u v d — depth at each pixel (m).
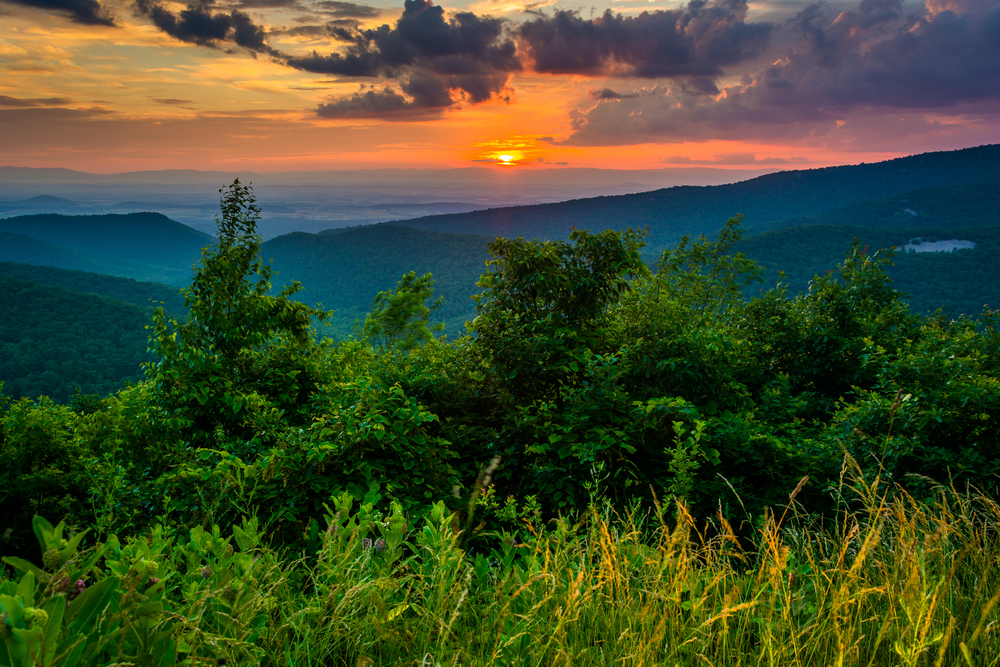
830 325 7.52
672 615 1.76
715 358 4.75
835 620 1.64
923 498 3.18
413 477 3.17
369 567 1.93
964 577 1.99
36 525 1.45
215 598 1.60
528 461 3.78
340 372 7.37
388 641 1.72
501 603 1.90
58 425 5.64
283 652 1.62
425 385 4.70
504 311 5.03
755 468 3.66
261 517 2.75
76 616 1.41
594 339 5.01
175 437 5.52
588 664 1.65
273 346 7.28
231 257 7.04
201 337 6.89
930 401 4.00
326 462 2.95
